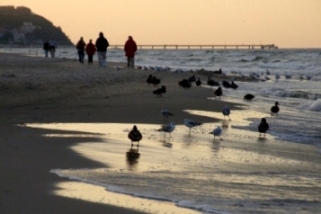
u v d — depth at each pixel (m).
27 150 18.66
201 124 27.98
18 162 16.77
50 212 12.11
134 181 15.34
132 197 13.71
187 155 19.98
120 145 20.78
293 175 17.84
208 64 128.25
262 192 15.20
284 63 124.88
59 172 15.76
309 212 13.50
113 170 16.55
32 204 12.59
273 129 28.55
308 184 16.61
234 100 42.38
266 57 143.12
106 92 38.78
